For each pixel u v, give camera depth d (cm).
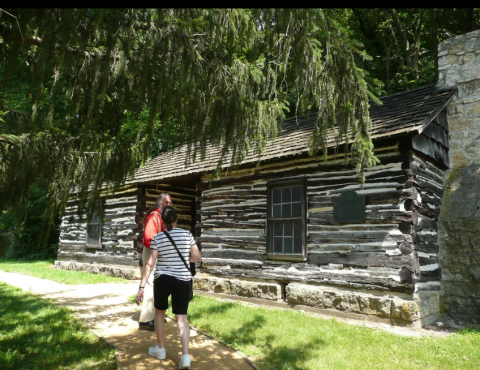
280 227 840
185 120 449
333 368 468
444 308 749
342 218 743
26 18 330
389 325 658
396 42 1700
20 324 604
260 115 446
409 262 663
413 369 476
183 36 382
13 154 438
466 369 483
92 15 354
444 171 846
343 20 1620
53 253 1962
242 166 876
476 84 834
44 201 1579
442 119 837
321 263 763
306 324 638
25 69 387
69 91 419
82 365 450
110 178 462
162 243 451
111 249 1270
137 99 452
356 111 429
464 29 1462
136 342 527
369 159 434
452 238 771
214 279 915
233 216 916
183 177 1036
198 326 618
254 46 411
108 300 807
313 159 797
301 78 414
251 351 514
